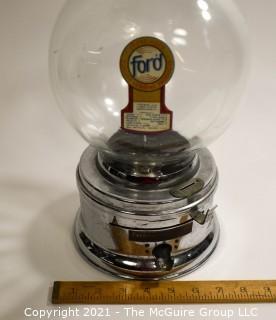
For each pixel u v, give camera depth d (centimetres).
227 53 67
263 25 107
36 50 104
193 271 65
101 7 69
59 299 60
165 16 68
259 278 64
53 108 101
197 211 60
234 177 83
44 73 104
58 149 91
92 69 72
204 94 71
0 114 99
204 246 67
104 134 66
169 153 62
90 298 61
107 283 63
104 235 63
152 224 58
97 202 60
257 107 102
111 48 71
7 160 88
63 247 69
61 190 80
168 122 59
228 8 68
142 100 58
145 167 60
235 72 68
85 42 70
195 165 63
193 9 67
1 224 73
